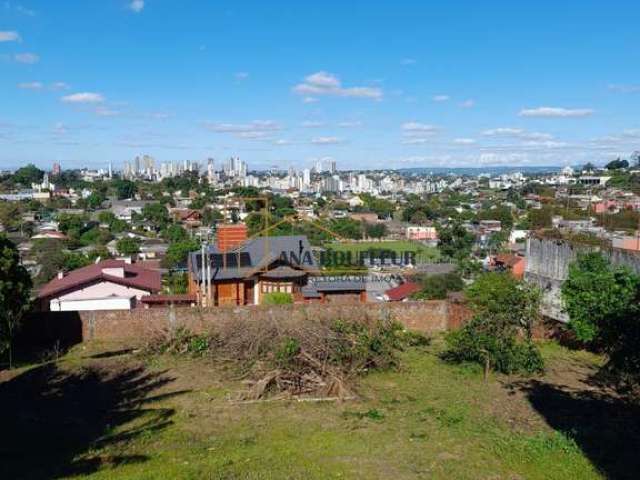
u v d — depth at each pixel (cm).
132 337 1634
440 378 1271
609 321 864
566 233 1830
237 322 1449
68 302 2323
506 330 1317
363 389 1184
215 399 1125
